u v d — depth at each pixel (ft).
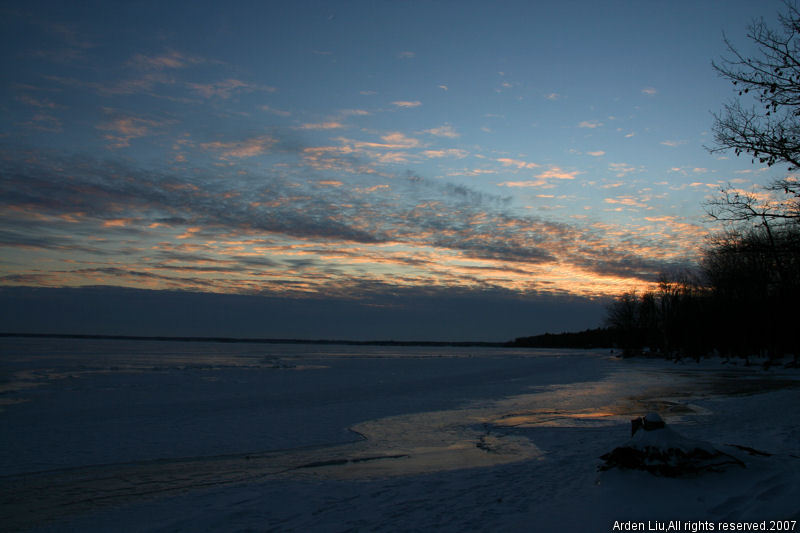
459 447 46.44
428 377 160.25
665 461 25.80
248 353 487.20
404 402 87.51
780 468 26.16
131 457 44.52
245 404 86.12
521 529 21.49
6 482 35.19
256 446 49.16
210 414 73.10
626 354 341.21
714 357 257.75
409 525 22.57
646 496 24.07
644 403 78.54
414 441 50.47
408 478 33.06
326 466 38.99
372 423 63.16
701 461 25.62
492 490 28.58
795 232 46.21
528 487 28.81
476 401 87.71
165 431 58.13
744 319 179.01
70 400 93.45
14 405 85.10
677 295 267.18
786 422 47.70
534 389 110.22
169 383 133.08
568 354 533.55
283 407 81.35
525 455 41.11
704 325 226.38
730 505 21.94
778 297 138.51
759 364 185.16
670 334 284.20
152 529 23.75
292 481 33.35
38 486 33.96
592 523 21.57
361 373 184.34
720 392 92.84
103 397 98.78
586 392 100.42
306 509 25.89
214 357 351.25
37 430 59.52
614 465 28.07
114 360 283.18
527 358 380.17
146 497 30.50
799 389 87.76
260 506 26.71
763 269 62.95
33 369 195.62
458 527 22.09
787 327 157.99
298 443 50.49
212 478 35.53
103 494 31.53
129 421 66.49
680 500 23.07
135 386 124.06
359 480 33.09
